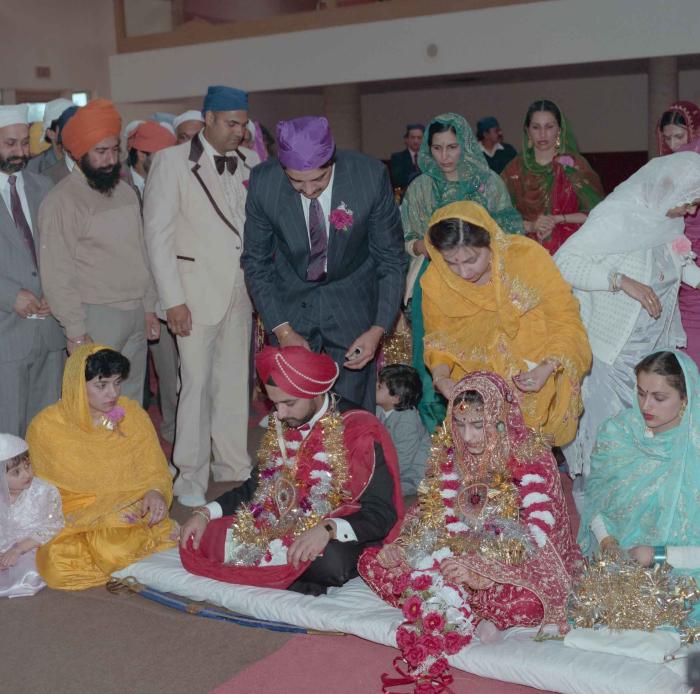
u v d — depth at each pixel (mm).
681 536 3406
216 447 5352
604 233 4273
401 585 3420
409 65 10672
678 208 4289
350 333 4441
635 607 3168
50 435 4266
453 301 4031
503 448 3389
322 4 11156
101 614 3795
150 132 6523
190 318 4945
